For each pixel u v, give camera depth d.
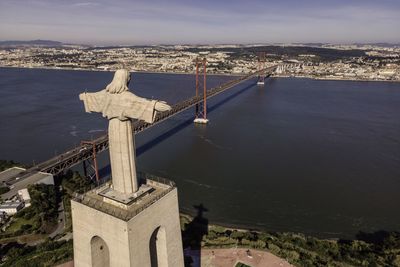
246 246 66.31
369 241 75.00
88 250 33.38
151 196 33.31
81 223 32.78
